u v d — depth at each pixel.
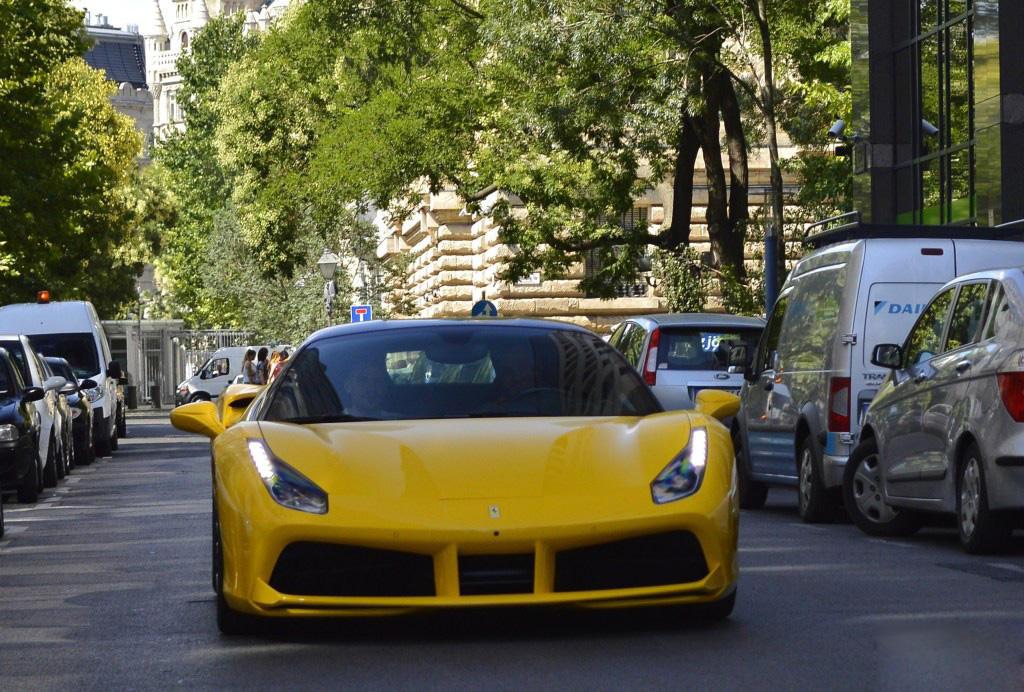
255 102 52.81
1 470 19.56
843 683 6.57
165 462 28.95
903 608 8.72
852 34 33.84
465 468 7.54
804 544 12.66
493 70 36.16
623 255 36.09
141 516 16.97
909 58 32.28
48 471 22.50
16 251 36.31
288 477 7.57
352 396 8.51
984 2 28.34
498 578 7.29
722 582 7.60
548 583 7.30
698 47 31.25
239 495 7.64
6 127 35.72
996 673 6.73
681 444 7.82
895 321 14.29
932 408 12.22
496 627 8.10
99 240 39.16
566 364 8.84
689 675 6.79
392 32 42.16
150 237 82.31
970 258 14.31
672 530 7.45
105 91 69.00
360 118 39.00
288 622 8.08
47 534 15.32
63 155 36.94
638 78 32.09
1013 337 11.18
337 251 59.78
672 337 18.50
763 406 16.31
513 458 7.61
